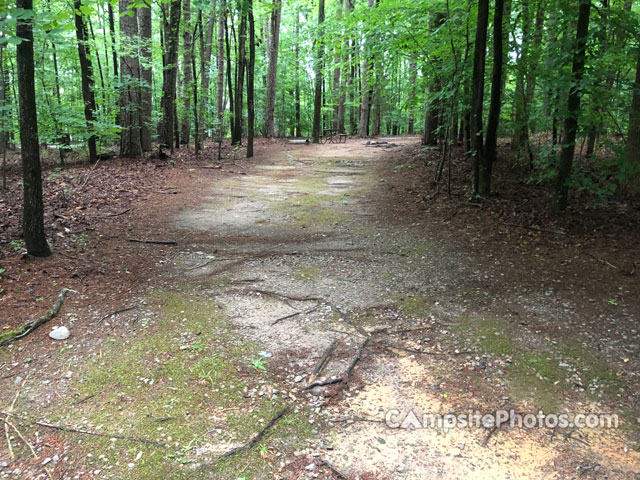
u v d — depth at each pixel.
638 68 6.76
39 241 5.19
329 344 3.87
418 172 11.08
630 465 2.60
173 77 13.70
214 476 2.47
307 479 2.46
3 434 2.72
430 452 2.70
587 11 5.95
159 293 4.77
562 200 7.00
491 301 4.72
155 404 3.03
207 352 3.68
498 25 7.30
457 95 8.57
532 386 3.34
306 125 36.84
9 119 9.74
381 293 4.95
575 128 6.59
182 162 13.45
